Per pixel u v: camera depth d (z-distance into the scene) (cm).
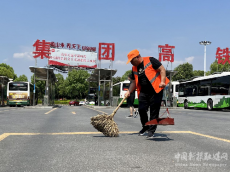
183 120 973
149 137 505
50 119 965
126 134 558
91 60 6172
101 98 3656
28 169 292
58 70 6022
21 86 3494
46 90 2859
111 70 2911
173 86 3391
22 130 632
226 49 4225
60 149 400
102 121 519
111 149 398
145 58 516
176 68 7556
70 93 7769
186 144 440
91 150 391
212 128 700
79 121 879
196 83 2483
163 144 439
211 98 2198
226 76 2020
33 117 1072
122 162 319
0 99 3531
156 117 517
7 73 7794
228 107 1978
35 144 444
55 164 312
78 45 6072
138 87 527
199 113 1567
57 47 5916
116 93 3291
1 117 1069
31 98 3688
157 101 509
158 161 324
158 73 509
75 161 325
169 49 3494
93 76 3562
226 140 483
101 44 3775
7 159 339
